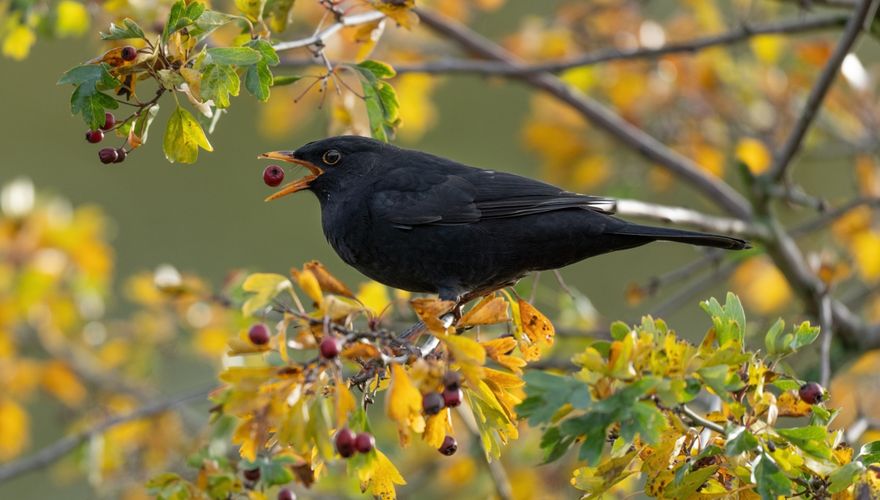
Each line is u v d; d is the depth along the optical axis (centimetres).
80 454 1209
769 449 665
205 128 805
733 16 1554
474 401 720
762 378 679
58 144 2267
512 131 2164
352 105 1037
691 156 1509
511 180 967
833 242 1484
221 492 711
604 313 2022
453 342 661
